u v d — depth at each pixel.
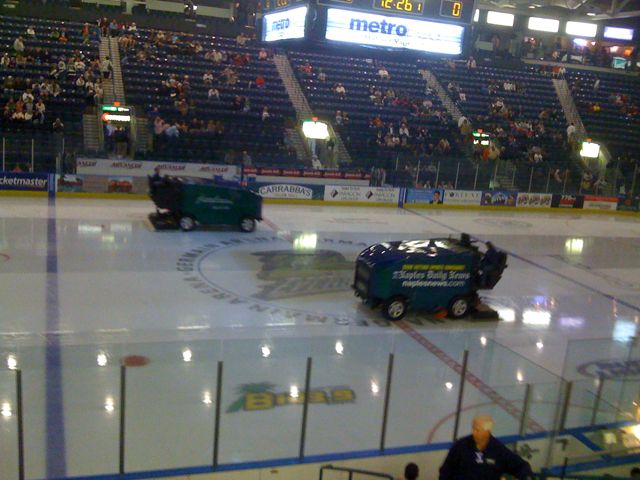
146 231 20.58
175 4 40.69
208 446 7.82
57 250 17.50
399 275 13.64
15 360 9.05
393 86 39.09
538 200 32.88
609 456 7.52
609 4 46.38
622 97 43.84
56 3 37.59
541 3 42.72
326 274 17.17
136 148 29.06
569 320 15.11
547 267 20.22
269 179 28.75
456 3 16.05
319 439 8.15
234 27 40.19
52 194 25.75
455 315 14.30
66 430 7.93
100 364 8.41
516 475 5.91
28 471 7.28
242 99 33.31
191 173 27.50
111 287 14.79
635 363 8.80
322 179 29.30
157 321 12.92
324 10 15.01
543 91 42.84
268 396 8.30
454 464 5.98
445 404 8.78
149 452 7.68
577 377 8.62
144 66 34.41
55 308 13.18
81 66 32.09
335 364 8.95
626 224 30.64
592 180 33.75
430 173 31.11
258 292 15.25
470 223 27.39
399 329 13.35
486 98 40.44
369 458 7.88
